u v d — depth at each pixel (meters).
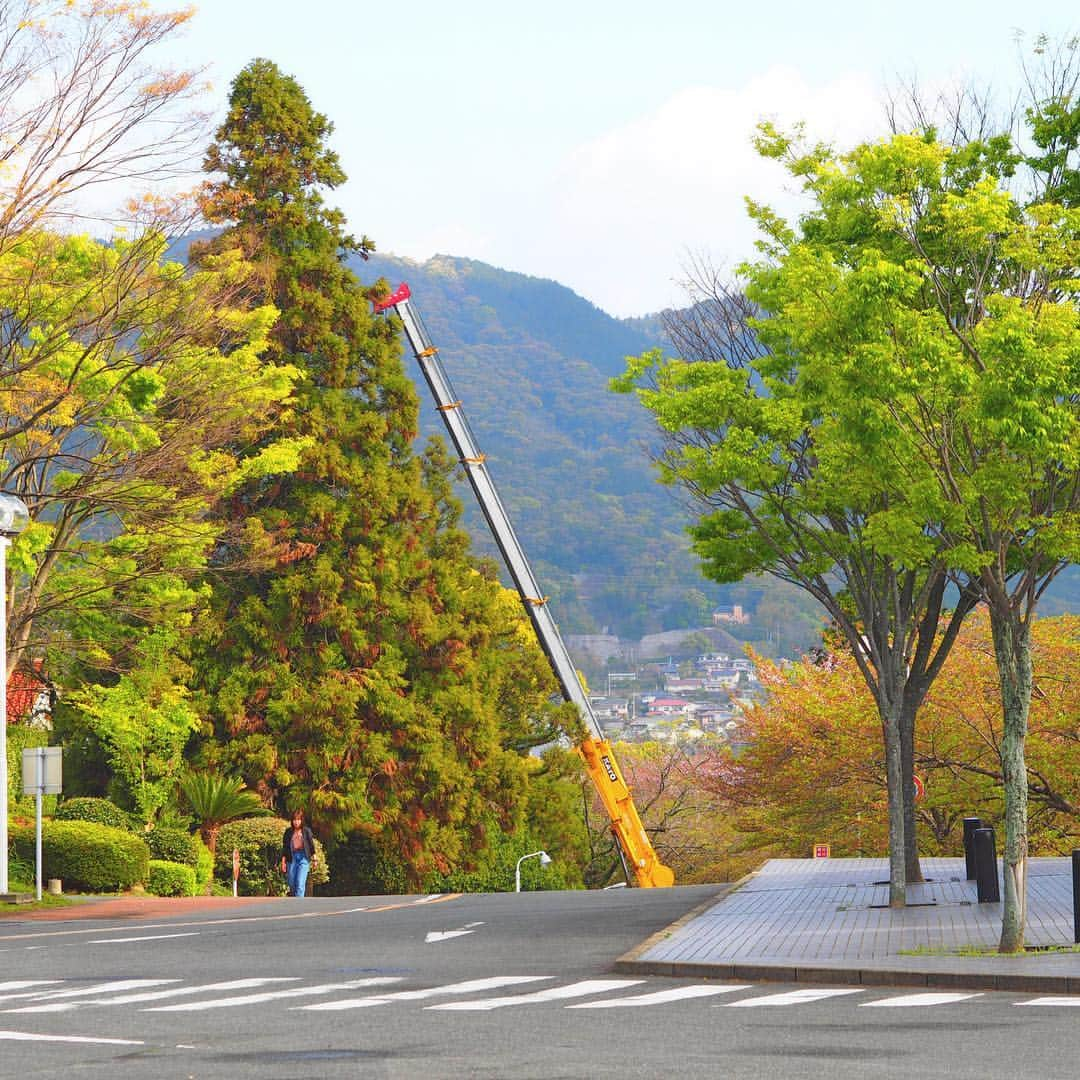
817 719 43.44
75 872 32.97
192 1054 11.05
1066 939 17.45
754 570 25.44
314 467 46.06
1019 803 16.62
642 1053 10.88
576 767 52.00
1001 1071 9.89
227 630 45.16
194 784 40.69
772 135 22.97
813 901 23.86
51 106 26.56
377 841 45.97
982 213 17.52
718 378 23.11
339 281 48.78
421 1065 10.45
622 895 28.94
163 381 31.45
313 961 17.92
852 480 20.25
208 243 46.25
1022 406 16.02
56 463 34.34
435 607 48.06
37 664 42.88
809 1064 10.27
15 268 28.75
